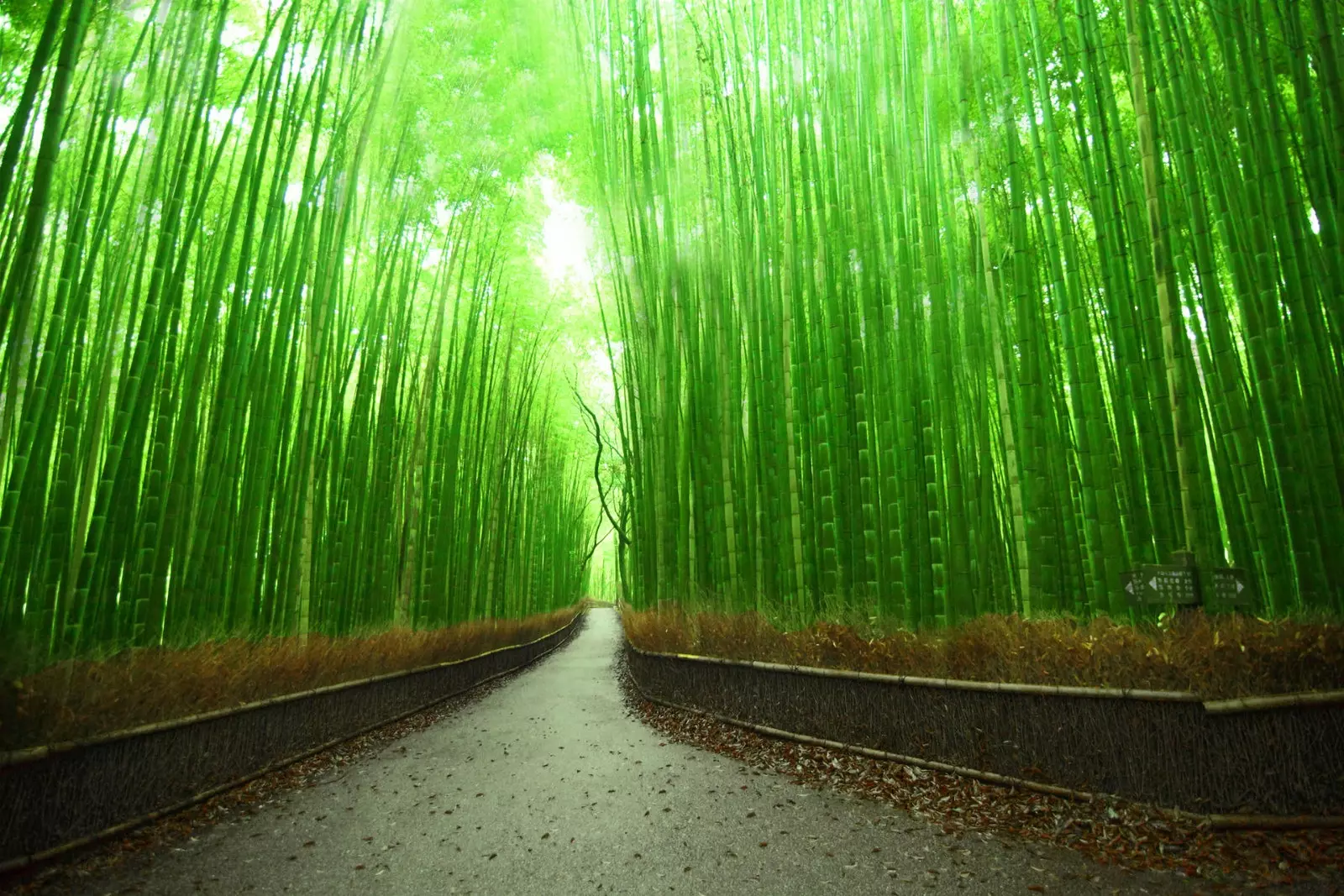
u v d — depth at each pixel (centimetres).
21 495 262
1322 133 276
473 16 591
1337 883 182
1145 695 233
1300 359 258
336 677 423
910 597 368
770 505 458
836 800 281
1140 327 306
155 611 309
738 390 495
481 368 799
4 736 209
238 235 475
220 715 300
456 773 349
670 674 540
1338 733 210
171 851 237
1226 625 238
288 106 407
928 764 298
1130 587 263
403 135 537
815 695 366
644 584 688
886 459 375
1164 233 275
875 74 401
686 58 557
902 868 213
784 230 448
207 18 353
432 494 700
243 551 379
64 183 328
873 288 394
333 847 244
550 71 673
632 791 310
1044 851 218
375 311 542
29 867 212
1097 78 316
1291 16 278
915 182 377
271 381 402
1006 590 385
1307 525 252
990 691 280
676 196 561
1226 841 209
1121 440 315
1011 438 330
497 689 721
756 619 439
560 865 227
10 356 244
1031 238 393
